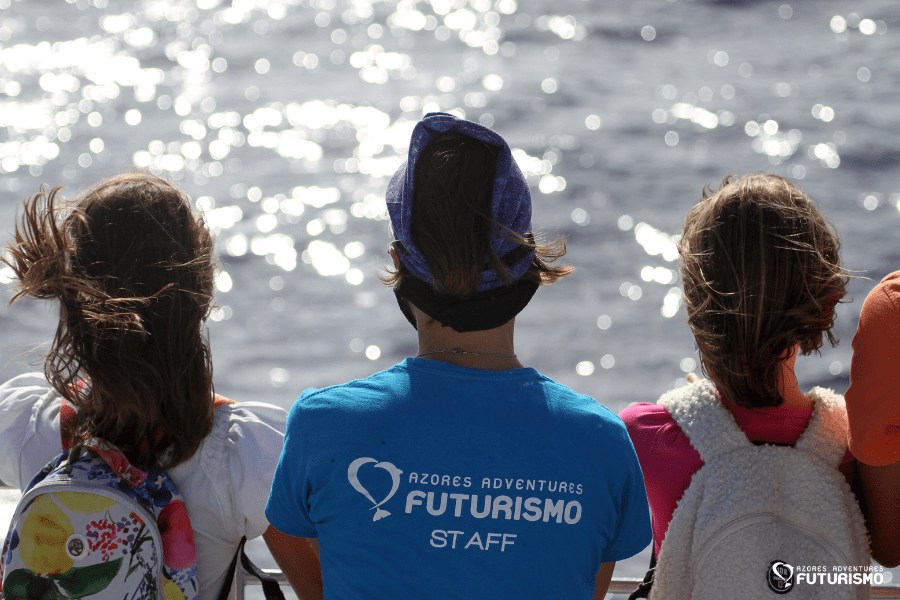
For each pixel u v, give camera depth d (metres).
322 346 23.42
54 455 2.90
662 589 2.92
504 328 2.62
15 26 66.75
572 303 25.06
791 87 47.88
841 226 28.56
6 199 33.34
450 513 2.44
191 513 2.86
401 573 2.44
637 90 48.91
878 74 49.72
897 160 35.69
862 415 2.81
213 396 2.90
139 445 2.76
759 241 2.80
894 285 2.83
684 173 35.88
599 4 70.75
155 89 52.16
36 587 2.59
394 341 23.66
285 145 42.19
